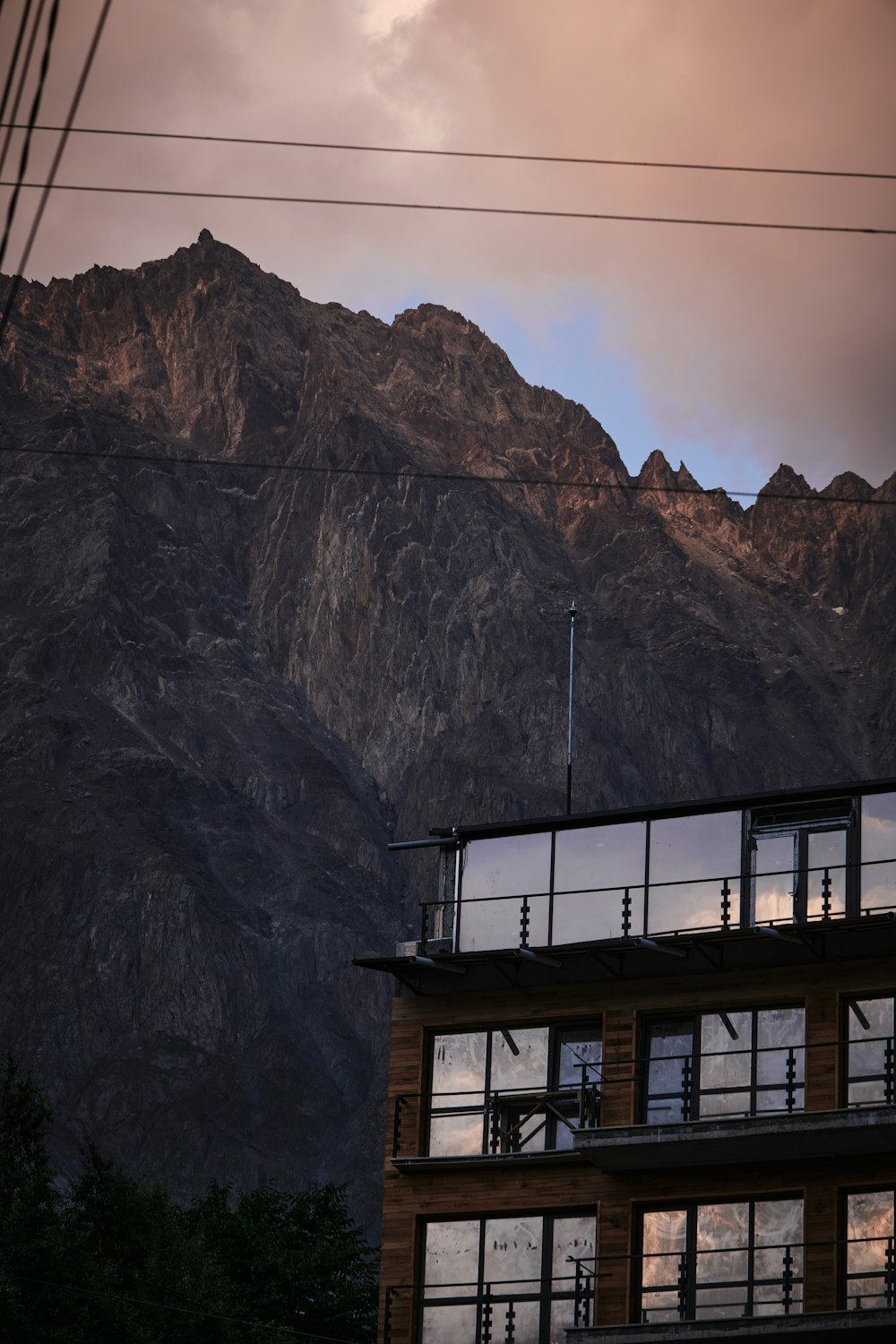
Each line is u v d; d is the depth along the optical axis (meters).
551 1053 61.22
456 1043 62.25
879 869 59.62
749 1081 58.91
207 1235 94.12
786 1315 55.50
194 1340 80.19
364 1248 96.75
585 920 62.25
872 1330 54.59
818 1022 58.72
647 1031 60.69
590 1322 57.97
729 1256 57.66
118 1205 84.38
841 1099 57.72
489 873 64.00
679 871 61.84
